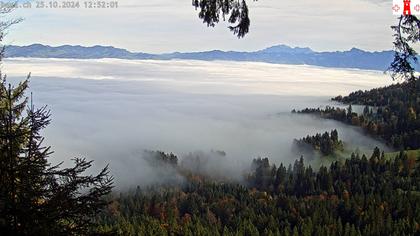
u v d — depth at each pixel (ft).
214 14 33.42
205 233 326.44
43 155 32.99
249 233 345.72
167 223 383.45
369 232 318.65
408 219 325.62
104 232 34.14
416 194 417.69
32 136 33.17
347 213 383.65
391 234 305.53
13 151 32.55
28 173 31.63
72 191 32.27
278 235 327.47
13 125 33.65
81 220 32.37
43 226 30.48
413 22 30.12
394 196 393.29
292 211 416.05
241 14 33.42
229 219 418.10
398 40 30.50
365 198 410.52
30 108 33.86
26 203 30.50
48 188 32.19
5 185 31.48
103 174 33.94
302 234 335.47
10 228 29.99
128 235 36.99
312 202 428.56
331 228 335.26
